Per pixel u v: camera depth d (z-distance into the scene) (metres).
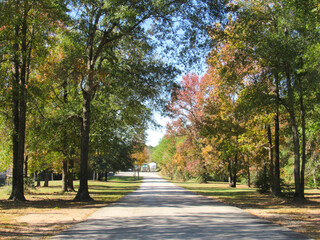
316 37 18.08
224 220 11.16
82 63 20.56
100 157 58.78
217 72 22.64
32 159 29.02
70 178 30.64
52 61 23.08
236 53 20.45
